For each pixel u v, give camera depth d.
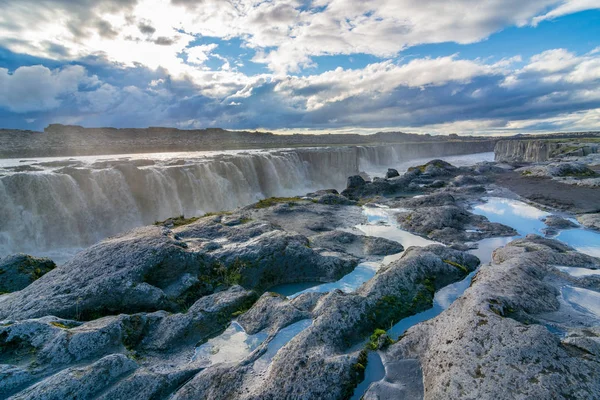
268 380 4.89
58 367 5.21
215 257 9.27
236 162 34.47
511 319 5.11
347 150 52.78
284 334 6.17
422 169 26.58
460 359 4.66
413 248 9.59
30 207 20.56
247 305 7.48
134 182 25.36
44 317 6.22
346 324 6.11
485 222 13.14
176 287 7.97
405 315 6.87
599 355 4.37
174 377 5.14
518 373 4.20
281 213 15.36
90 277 7.57
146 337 6.30
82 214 22.41
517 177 23.23
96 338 5.70
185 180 28.02
